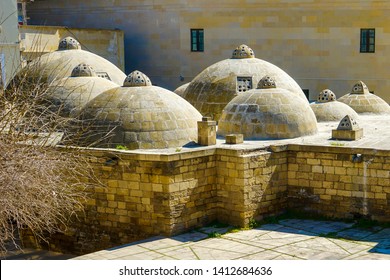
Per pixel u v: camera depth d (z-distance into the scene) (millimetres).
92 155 22031
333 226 22203
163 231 21312
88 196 22375
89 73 27625
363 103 31812
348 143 22969
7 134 16969
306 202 23203
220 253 19656
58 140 21734
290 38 38406
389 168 21656
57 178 18281
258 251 19797
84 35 38812
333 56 38000
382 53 37281
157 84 41562
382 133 25281
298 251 19719
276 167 22953
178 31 40469
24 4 42312
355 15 37375
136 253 19812
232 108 24828
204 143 22594
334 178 22609
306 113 24875
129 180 21656
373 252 19500
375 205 22047
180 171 21344
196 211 22016
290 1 38094
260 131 23969
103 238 22375
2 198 16047
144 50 41688
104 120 22625
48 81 27875
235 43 39250
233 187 22156
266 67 28781
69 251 23094
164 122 22578
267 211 22844
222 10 39250
